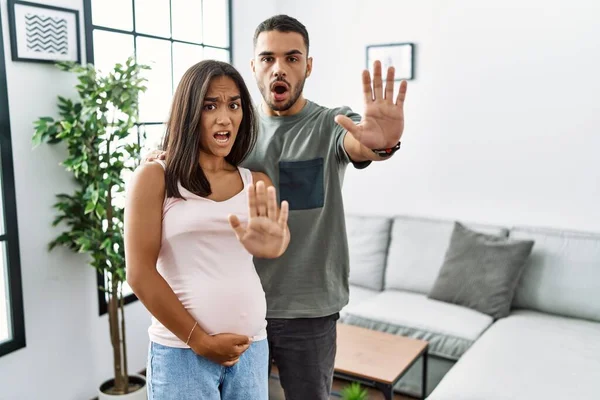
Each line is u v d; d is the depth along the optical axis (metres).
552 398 2.20
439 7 3.62
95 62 2.95
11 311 2.59
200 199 1.33
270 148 1.68
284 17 1.61
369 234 3.82
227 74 1.37
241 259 1.37
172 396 1.31
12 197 2.54
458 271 3.28
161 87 3.41
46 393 2.78
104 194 2.58
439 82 3.68
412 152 3.84
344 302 1.74
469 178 3.67
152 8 3.31
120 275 2.64
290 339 1.69
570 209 3.39
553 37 3.31
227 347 1.29
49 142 2.62
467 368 2.48
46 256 2.72
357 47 3.93
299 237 1.67
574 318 3.12
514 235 3.38
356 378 2.48
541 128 3.41
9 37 2.48
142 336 3.35
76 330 2.91
